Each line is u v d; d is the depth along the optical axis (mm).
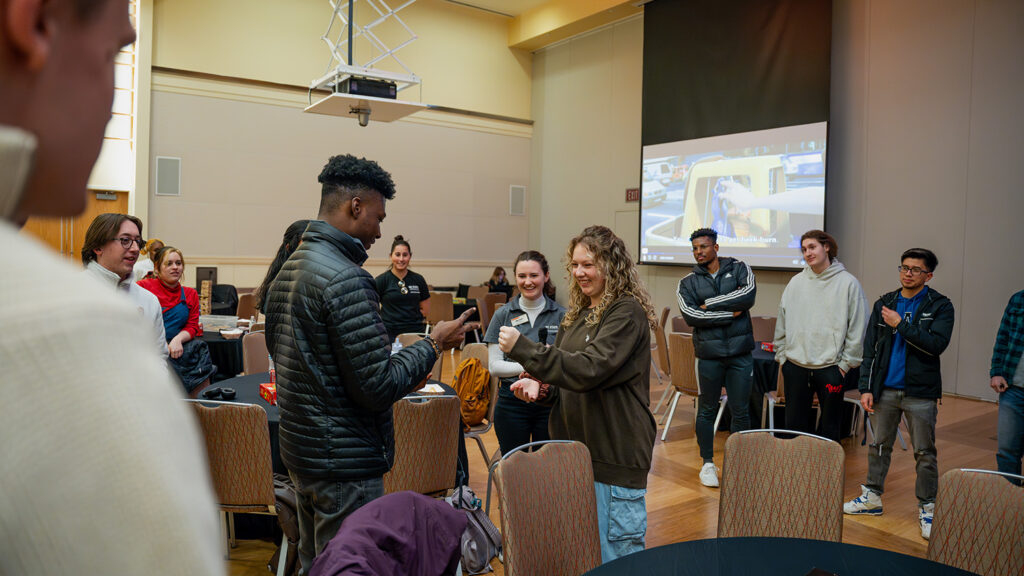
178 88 8516
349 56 6633
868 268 7242
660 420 5652
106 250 2984
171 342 3807
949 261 6617
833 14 7523
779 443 2258
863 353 3695
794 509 2182
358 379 1726
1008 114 6207
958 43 6535
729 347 4031
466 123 10766
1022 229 6133
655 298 9461
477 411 3502
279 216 9273
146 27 8211
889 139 7066
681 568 1613
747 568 1616
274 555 2889
